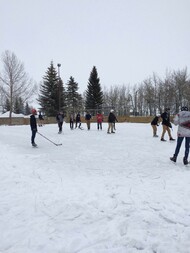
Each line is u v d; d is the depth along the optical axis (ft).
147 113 212.43
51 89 181.47
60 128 58.80
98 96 197.47
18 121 138.31
